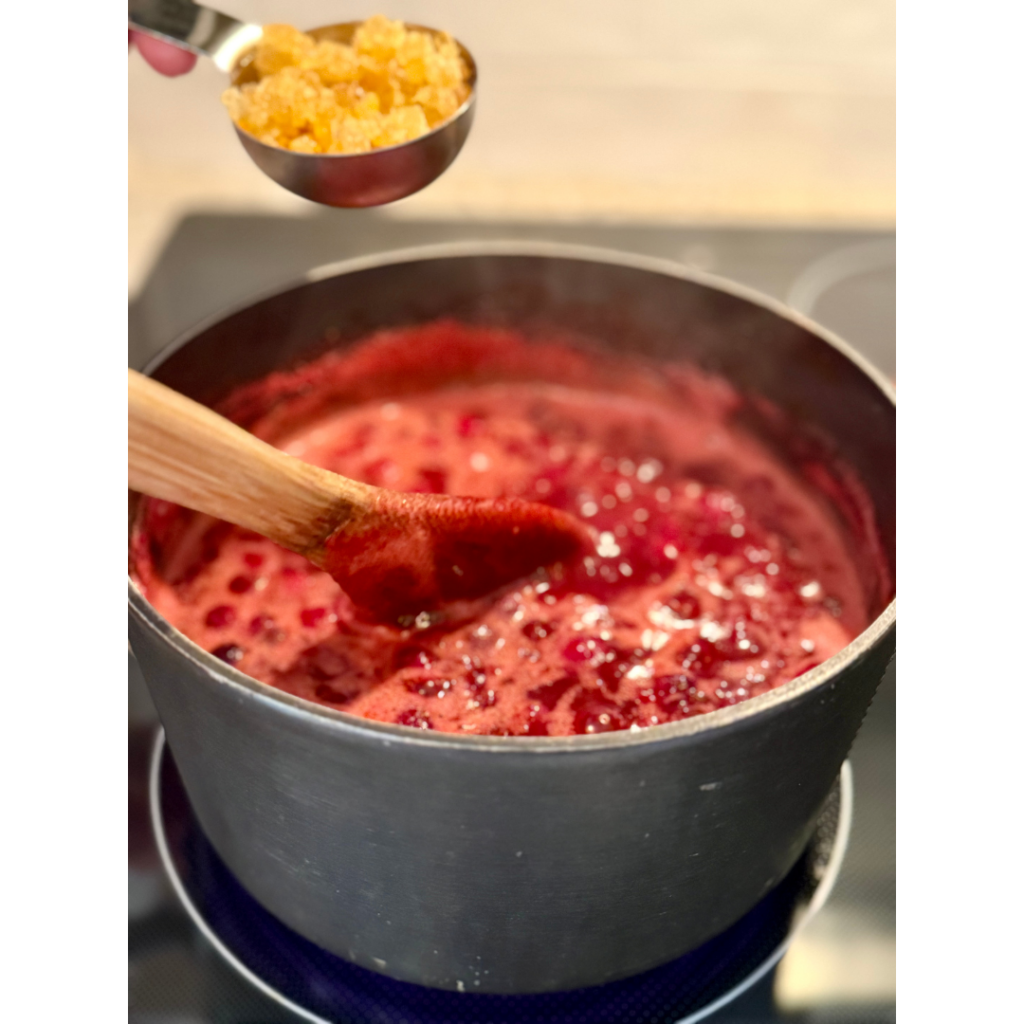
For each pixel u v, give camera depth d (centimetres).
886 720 93
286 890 68
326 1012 73
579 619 90
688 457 114
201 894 80
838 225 150
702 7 143
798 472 110
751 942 77
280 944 77
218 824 70
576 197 154
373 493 76
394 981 75
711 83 149
